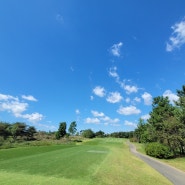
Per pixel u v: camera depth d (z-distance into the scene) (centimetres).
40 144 5625
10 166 1884
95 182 1410
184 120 4091
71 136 11762
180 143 4222
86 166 2053
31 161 2262
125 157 3334
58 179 1434
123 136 16488
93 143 8862
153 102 5172
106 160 2670
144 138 6128
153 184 1542
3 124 8206
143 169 2241
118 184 1423
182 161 3594
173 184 1639
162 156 4031
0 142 4956
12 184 1244
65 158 2650
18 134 8450
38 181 1346
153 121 4884
